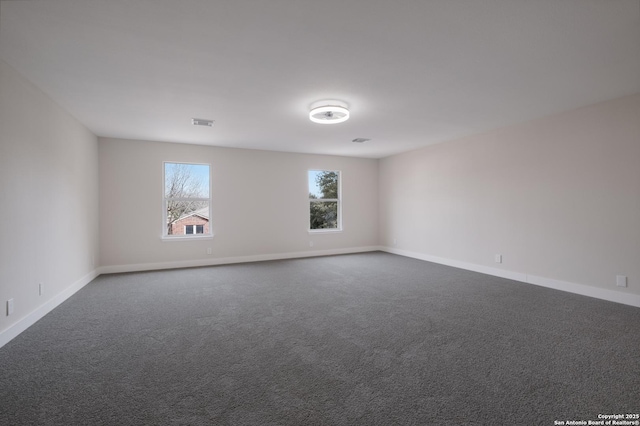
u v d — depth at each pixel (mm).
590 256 3908
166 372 2166
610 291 3725
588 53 2562
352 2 1896
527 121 4562
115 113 4055
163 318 3225
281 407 1778
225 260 6266
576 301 3721
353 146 6371
